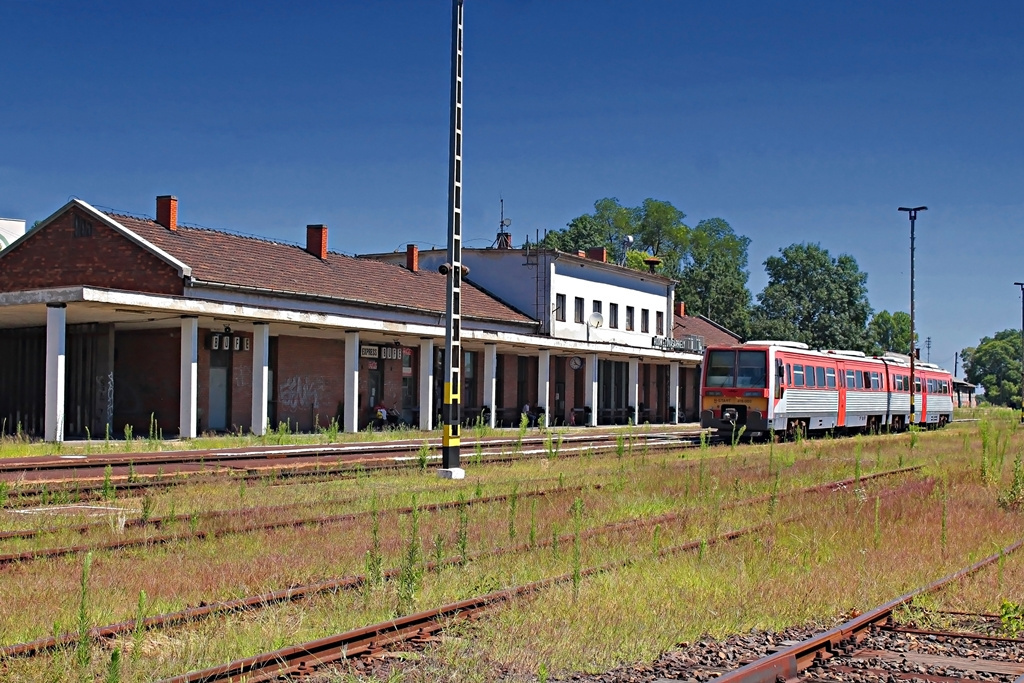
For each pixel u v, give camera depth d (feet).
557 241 311.27
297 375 118.01
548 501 52.06
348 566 34.22
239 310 94.84
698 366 196.13
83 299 82.64
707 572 35.17
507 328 148.36
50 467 61.52
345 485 58.49
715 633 27.76
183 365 93.09
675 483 62.03
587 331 163.84
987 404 474.49
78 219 108.06
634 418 164.14
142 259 104.06
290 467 65.41
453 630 26.30
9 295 86.58
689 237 324.39
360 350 123.65
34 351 109.91
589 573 33.73
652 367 184.85
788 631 28.43
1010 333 603.26
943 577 35.14
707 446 99.19
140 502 48.96
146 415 106.93
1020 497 57.31
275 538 39.06
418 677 22.65
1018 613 30.17
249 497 52.11
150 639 24.64
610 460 80.12
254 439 94.48
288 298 112.68
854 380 133.39
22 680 21.02
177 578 31.35
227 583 30.96
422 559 34.78
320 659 23.39
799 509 51.70
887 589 33.55
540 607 28.71
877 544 41.57
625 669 24.14
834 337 310.24
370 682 22.17
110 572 31.96
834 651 26.09
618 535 41.78
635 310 178.81
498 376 148.46
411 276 144.97
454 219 64.69
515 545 38.29
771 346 109.70
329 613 27.94
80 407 105.50
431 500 51.93
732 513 50.06
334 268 129.80
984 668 25.25
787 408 111.65
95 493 50.57
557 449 82.38
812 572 35.68
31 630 25.31
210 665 22.71
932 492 60.23
